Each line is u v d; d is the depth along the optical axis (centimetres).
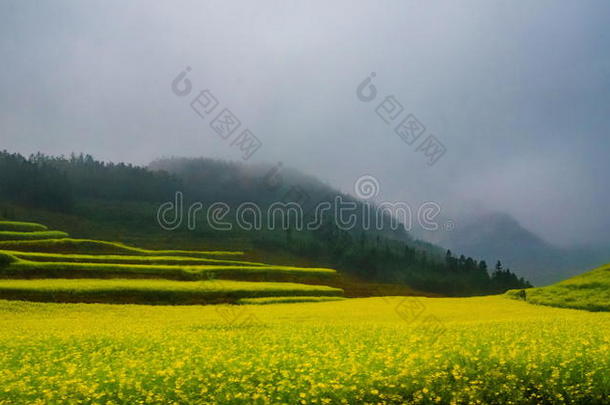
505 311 3597
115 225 16838
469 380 1113
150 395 972
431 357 1193
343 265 16450
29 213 15900
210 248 14738
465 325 2184
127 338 1673
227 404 962
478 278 17175
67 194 18350
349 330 1972
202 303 4125
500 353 1228
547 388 1100
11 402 944
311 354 1268
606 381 1104
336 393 993
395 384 1055
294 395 991
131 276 5231
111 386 1011
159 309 3419
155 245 14450
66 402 948
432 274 17088
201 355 1241
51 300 3700
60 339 1670
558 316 3038
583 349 1305
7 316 2892
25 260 5206
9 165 18850
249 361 1135
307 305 3934
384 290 7050
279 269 6775
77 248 7906
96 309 3294
